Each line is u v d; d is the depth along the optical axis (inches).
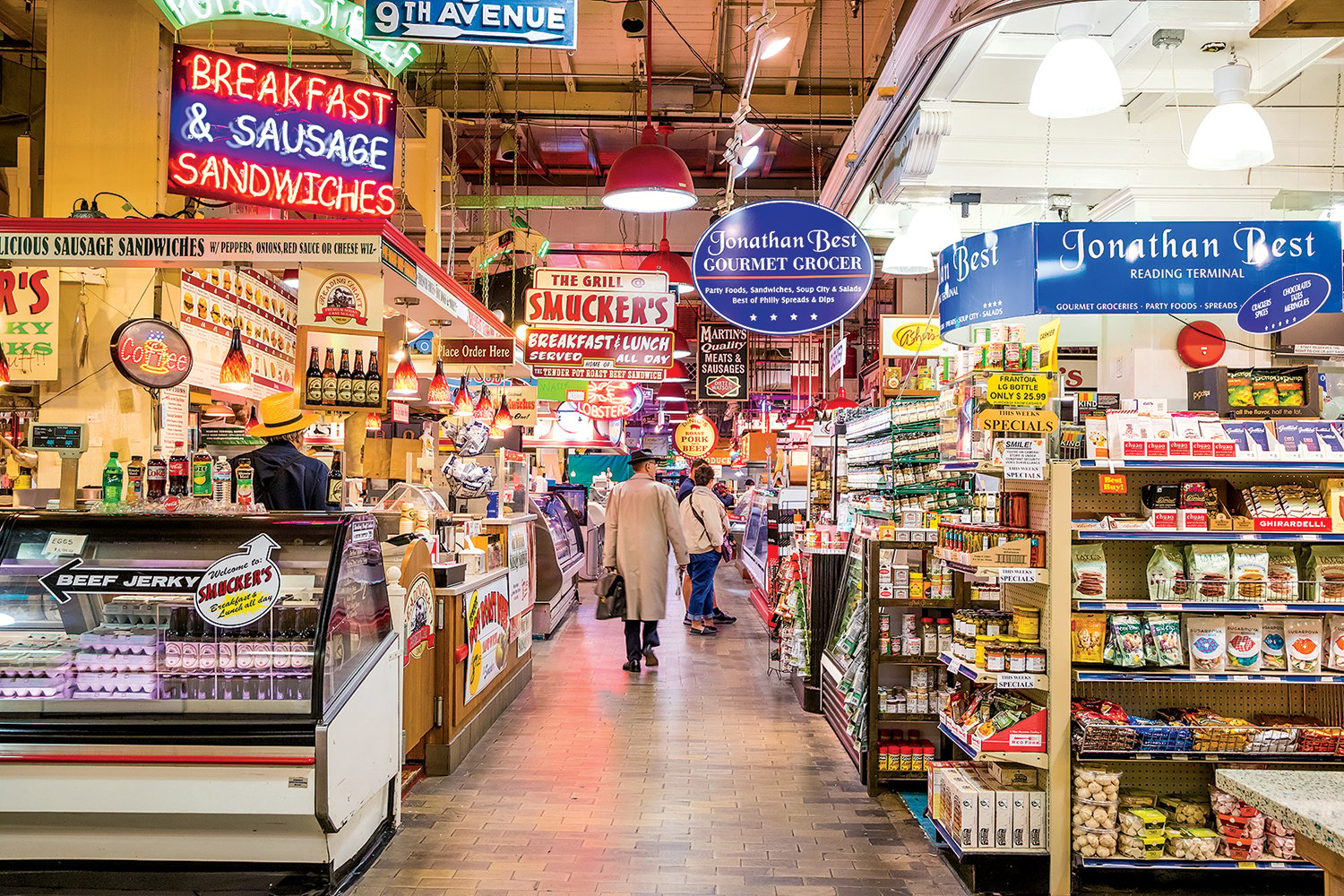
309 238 181.6
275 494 189.8
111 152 225.1
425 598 190.1
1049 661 147.1
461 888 142.6
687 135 506.9
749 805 181.8
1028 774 150.4
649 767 205.6
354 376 188.9
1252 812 147.1
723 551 406.9
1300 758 146.0
